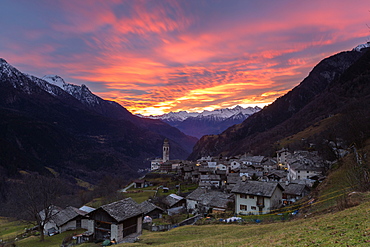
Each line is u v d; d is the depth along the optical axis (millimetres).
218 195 79938
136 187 143125
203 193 83938
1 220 100750
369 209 28016
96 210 47250
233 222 53406
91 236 47469
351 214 28359
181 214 75312
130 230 47969
